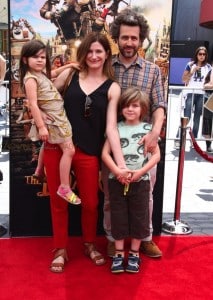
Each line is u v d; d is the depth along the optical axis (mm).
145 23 2643
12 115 3064
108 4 2973
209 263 2898
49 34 2979
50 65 2732
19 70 2859
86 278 2645
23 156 3141
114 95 2641
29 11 2934
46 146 2662
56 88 2707
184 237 3348
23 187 3197
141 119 2768
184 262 2902
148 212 2762
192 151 6633
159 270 2773
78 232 3328
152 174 2889
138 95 2645
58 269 2709
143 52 3068
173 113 8930
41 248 3076
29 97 2520
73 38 2998
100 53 2568
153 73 2781
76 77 2670
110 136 2605
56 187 2715
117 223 2715
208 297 2453
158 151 2750
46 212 3260
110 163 2619
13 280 2594
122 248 2779
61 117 2568
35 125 2707
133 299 2408
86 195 2773
